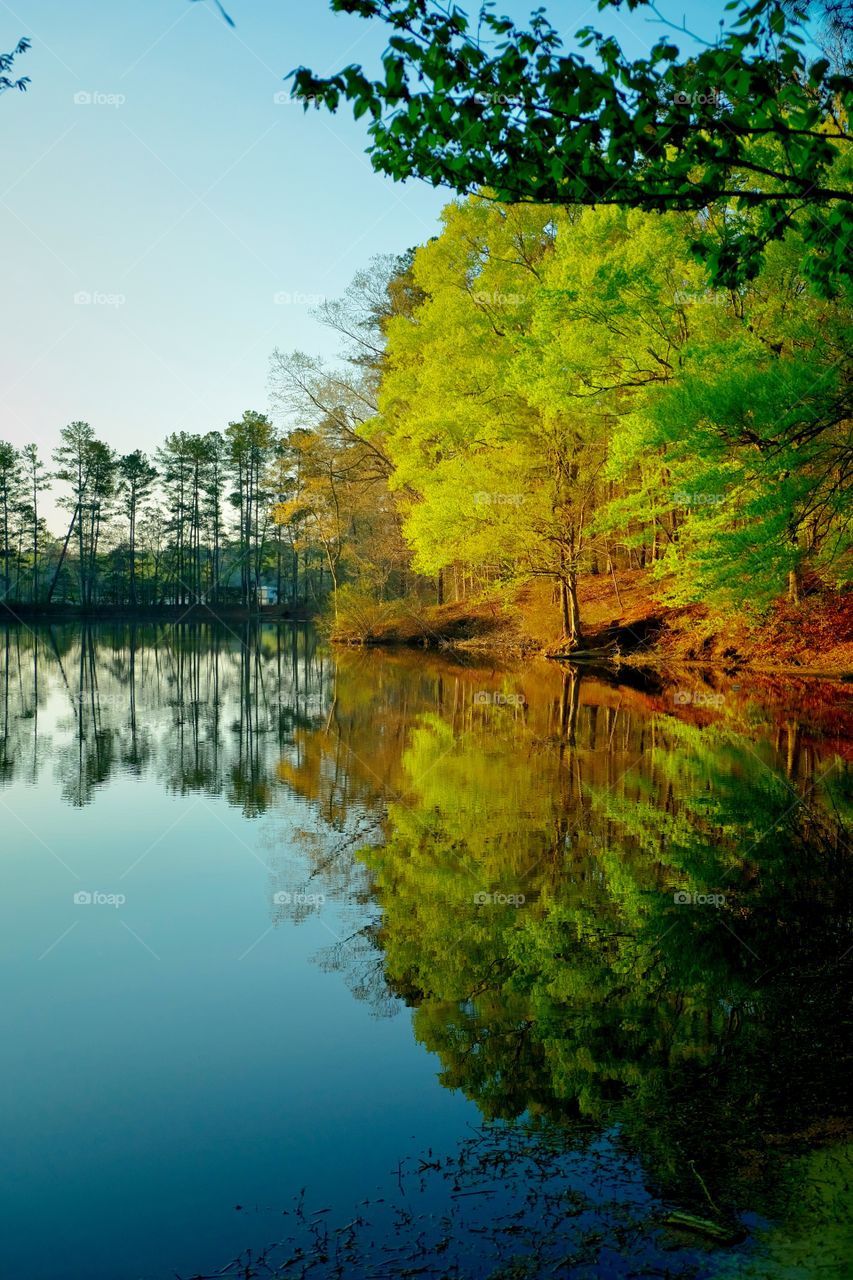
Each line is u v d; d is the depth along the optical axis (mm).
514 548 24906
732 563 13617
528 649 31531
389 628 38594
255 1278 2592
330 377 36781
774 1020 4188
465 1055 3941
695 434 12773
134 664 28438
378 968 4930
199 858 7223
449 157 4500
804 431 12461
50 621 63906
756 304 15555
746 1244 2635
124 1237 2789
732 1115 3361
